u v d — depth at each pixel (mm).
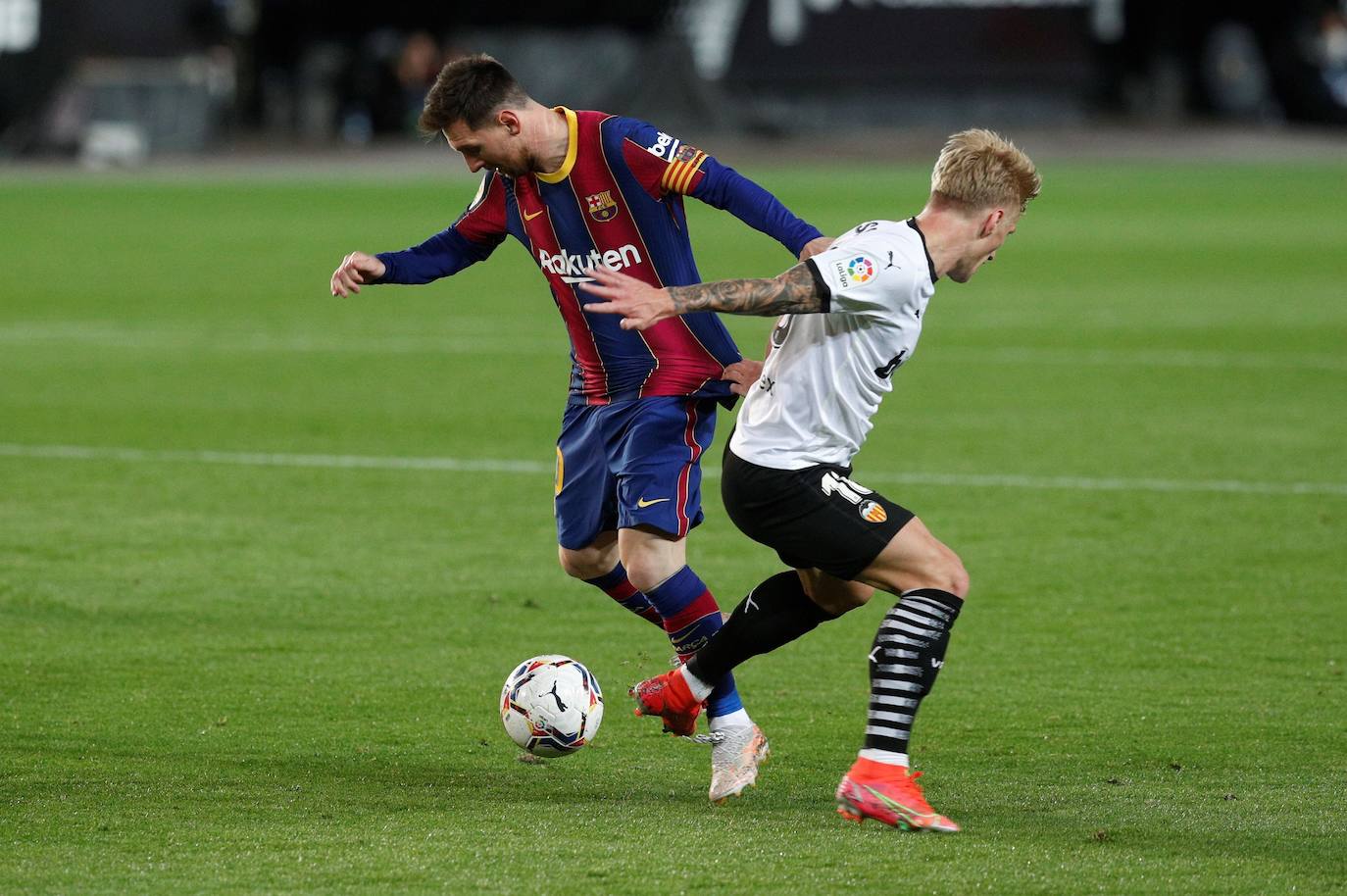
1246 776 15461
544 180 16141
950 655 19656
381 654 19703
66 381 40281
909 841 13578
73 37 128375
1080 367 42531
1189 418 35375
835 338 14148
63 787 14969
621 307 13406
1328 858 13195
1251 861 13117
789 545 14523
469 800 14750
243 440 33125
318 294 59469
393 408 36812
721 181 15773
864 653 20016
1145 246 75500
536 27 137625
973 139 14195
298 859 13031
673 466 16375
